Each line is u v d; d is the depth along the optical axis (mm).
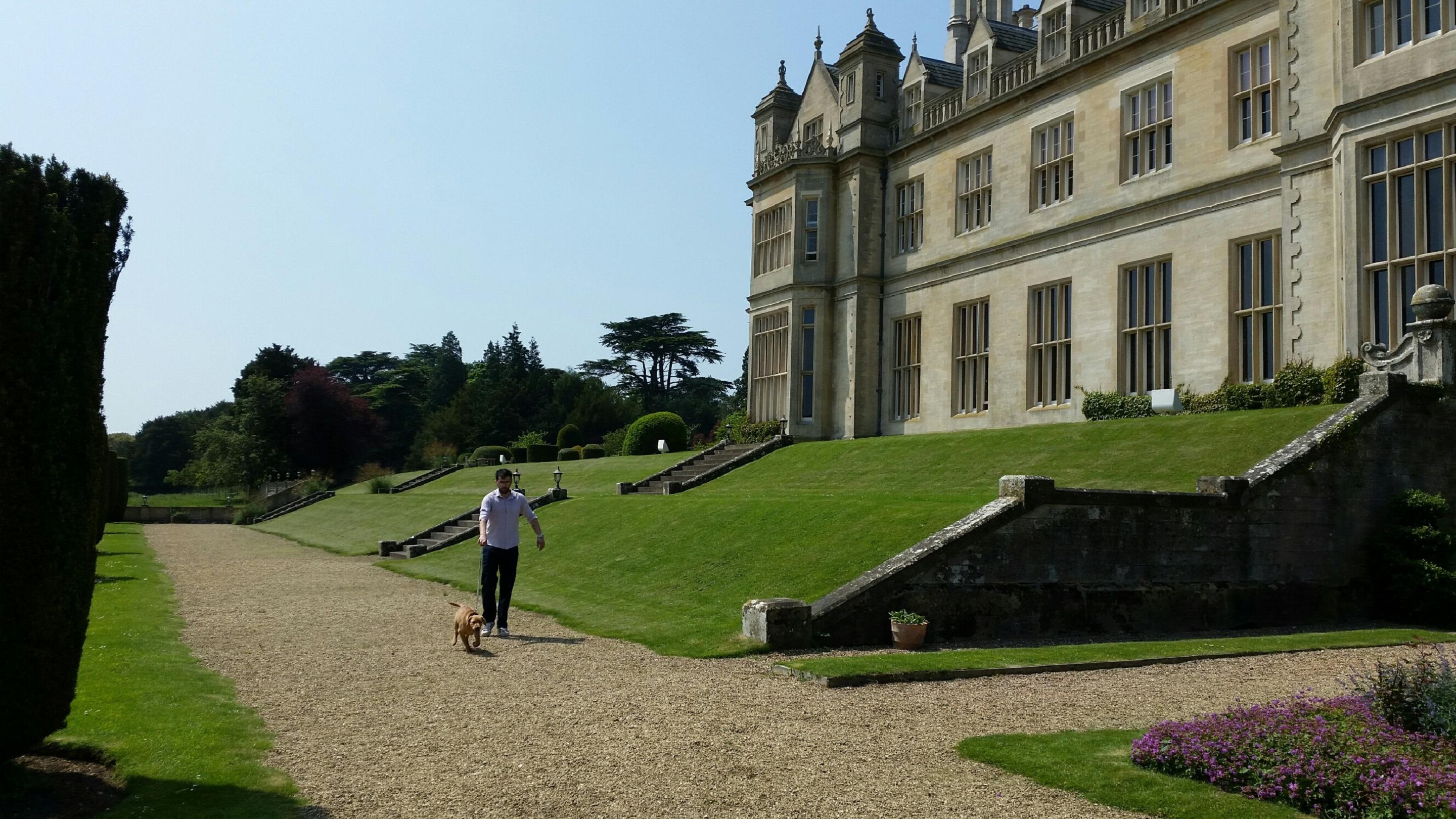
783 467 25547
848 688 8711
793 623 10555
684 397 88438
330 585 17312
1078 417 24828
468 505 30547
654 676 9195
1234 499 13086
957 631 11391
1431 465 14742
